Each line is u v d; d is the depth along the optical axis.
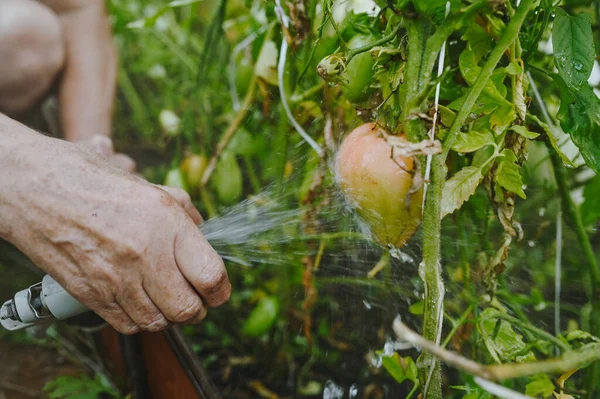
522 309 1.21
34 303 0.86
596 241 1.40
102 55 1.62
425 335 0.73
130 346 1.16
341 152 0.77
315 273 1.37
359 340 1.40
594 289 1.08
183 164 1.47
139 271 0.79
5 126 0.82
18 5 1.45
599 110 0.77
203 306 0.85
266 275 1.57
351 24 0.87
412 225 0.75
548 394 0.77
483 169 0.75
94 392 1.30
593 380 0.99
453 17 0.65
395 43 0.76
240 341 1.51
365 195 0.73
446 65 0.80
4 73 1.46
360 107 0.84
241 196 1.63
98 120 1.63
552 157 1.03
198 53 1.96
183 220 0.80
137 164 2.13
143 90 2.45
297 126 1.02
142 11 2.26
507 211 0.79
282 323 1.44
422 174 0.70
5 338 1.67
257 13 1.36
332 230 1.18
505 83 0.77
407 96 0.69
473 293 1.06
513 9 0.75
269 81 1.13
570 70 0.73
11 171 0.78
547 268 1.36
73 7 1.55
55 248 0.79
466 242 1.09
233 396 1.36
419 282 1.26
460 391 1.13
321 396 1.33
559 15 0.75
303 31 1.01
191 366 0.98
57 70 1.55
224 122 1.62
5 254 1.68
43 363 1.57
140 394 1.20
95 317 1.17
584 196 1.08
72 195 0.78
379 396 1.30
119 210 0.77
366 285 1.39
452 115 0.72
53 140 0.83
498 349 0.77
